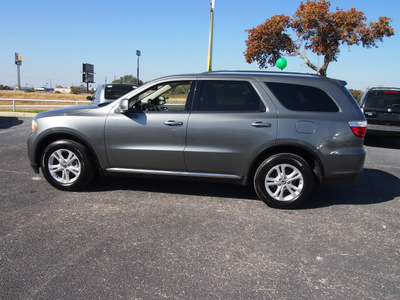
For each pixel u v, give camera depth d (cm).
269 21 1739
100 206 423
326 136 417
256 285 265
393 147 1001
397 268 296
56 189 484
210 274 278
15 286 254
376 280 277
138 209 417
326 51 1658
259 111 430
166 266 288
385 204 466
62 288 253
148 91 503
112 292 250
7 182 511
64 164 468
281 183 429
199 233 354
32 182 515
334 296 254
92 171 474
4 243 319
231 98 440
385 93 985
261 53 1823
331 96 430
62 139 472
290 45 1762
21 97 4316
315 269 291
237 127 426
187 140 437
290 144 420
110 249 314
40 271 274
